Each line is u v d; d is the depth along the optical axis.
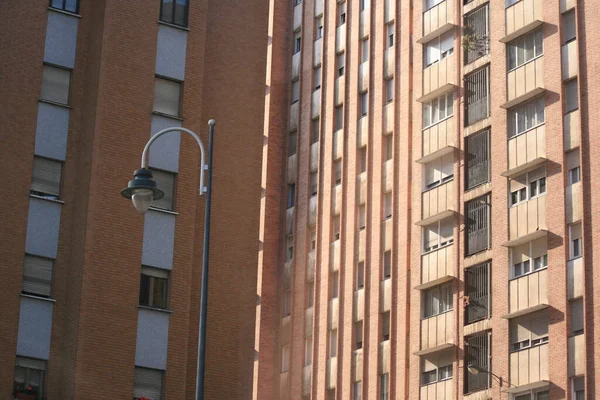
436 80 79.44
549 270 68.12
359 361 80.56
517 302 69.50
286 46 94.06
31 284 57.56
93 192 58.28
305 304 86.62
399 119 82.31
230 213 62.00
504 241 71.25
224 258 61.34
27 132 58.97
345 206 85.25
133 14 61.41
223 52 64.25
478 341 71.56
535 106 71.56
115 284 57.78
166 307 58.81
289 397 85.50
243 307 61.09
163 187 60.28
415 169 79.38
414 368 75.62
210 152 43.97
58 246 58.47
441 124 78.19
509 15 74.56
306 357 85.56
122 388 56.81
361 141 85.50
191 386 59.12
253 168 63.22
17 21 59.88
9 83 59.00
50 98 60.03
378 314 79.75
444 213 75.50
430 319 75.25
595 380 64.00
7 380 55.84
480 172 74.25
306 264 87.38
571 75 69.62
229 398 59.56
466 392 71.38
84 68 61.09
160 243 59.34
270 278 89.19
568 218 67.75
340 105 88.25
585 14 69.56
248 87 64.25
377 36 86.12
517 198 71.25
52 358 57.03
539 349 67.56
